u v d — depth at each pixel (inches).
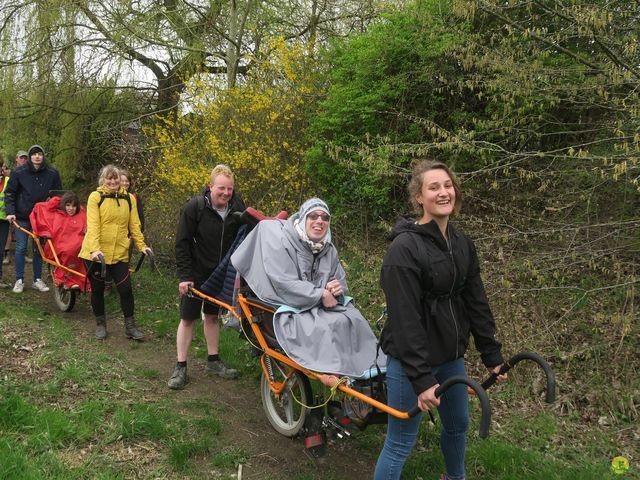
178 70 473.1
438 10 299.1
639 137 175.2
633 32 203.6
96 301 249.4
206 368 219.0
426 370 108.4
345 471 153.7
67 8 479.5
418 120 277.7
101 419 164.6
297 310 149.9
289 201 336.2
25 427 152.6
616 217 234.2
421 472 152.1
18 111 556.1
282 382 167.2
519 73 211.0
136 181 431.2
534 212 264.7
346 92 320.8
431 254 113.3
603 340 221.0
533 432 181.6
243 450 160.2
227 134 345.1
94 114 550.9
